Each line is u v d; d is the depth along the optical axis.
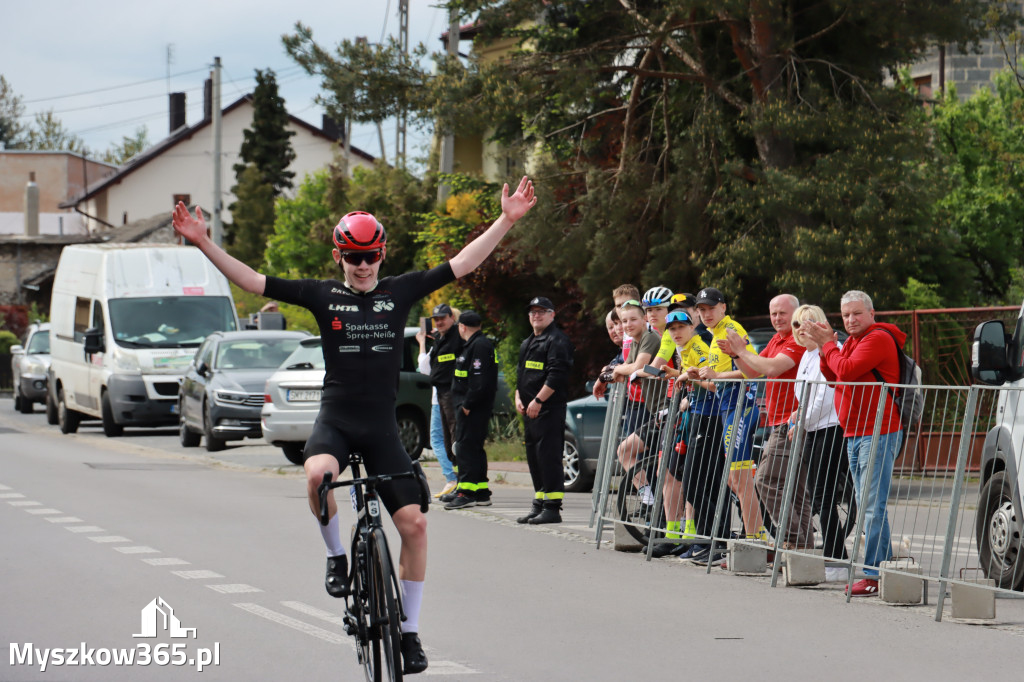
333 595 9.09
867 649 10.48
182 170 116.00
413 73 28.11
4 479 23.75
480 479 20.55
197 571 13.88
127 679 9.37
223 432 31.08
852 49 27.48
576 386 29.69
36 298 105.75
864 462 12.91
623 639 10.81
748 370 14.73
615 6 28.88
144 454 31.67
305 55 27.88
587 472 23.52
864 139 24.95
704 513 15.13
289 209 65.00
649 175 27.75
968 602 11.77
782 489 14.12
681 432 15.41
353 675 9.45
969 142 34.50
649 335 16.34
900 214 24.86
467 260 9.10
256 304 60.47
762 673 9.60
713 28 28.09
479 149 55.75
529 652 10.29
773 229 25.94
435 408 21.58
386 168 56.91
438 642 10.65
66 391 40.56
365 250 8.74
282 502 20.44
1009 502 13.03
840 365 13.12
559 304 30.44
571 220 28.47
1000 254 33.50
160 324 37.72
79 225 125.06
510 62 28.00
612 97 29.47
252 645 10.41
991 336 13.30
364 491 9.01
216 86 59.09
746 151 28.20
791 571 13.62
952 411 12.34
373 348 8.81
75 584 13.10
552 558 15.40
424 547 8.86
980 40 26.42
